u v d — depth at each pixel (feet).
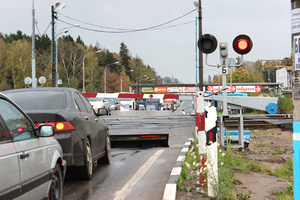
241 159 27.78
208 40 27.50
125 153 35.42
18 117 13.58
